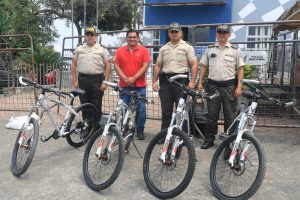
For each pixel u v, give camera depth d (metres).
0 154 5.44
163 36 15.47
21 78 4.92
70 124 5.51
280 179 4.41
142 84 5.97
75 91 5.38
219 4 14.87
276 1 14.34
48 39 27.33
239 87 5.16
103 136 4.20
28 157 4.41
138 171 4.70
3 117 7.97
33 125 4.62
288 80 7.39
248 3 14.62
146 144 5.90
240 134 3.84
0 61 9.78
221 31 5.12
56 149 5.64
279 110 7.30
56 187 4.25
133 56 5.86
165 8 15.55
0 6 22.30
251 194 3.63
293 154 5.35
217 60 5.25
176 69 5.45
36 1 26.80
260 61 7.07
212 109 5.41
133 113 5.14
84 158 4.42
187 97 4.45
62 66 8.54
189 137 3.95
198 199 3.90
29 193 4.10
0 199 3.96
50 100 5.22
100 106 6.28
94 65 6.14
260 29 14.52
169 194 3.83
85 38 6.27
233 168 3.79
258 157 3.70
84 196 4.01
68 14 27.66
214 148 5.64
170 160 3.91
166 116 5.67
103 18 27.22
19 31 25.27
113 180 3.97
